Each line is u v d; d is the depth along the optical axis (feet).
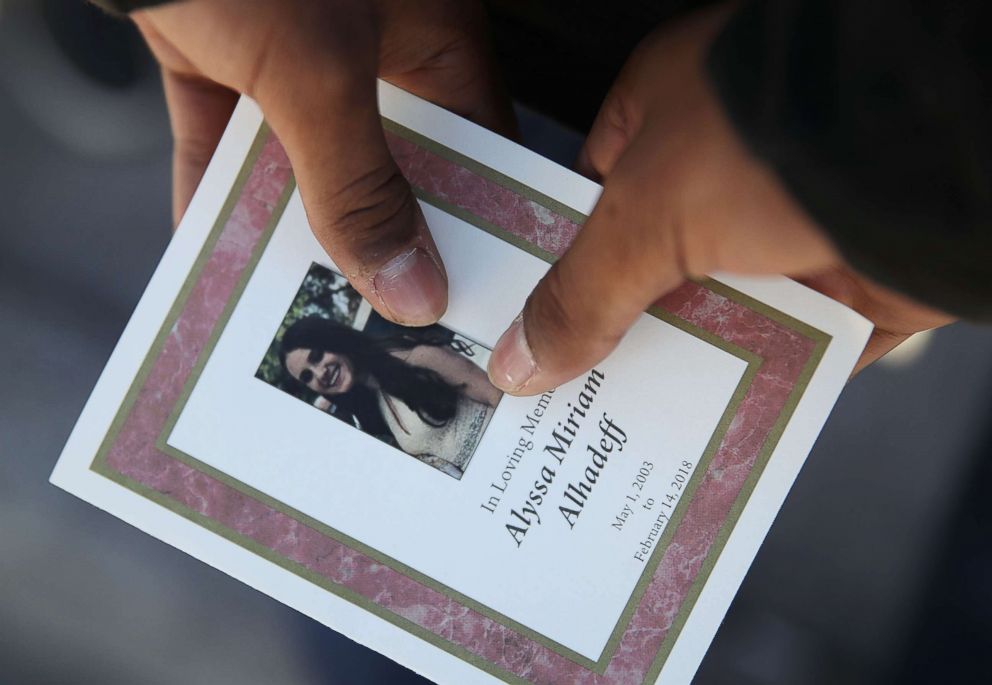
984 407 1.82
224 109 1.55
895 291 1.19
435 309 1.39
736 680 1.81
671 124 1.25
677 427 1.40
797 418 1.40
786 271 1.25
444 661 1.41
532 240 1.40
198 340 1.40
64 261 1.83
